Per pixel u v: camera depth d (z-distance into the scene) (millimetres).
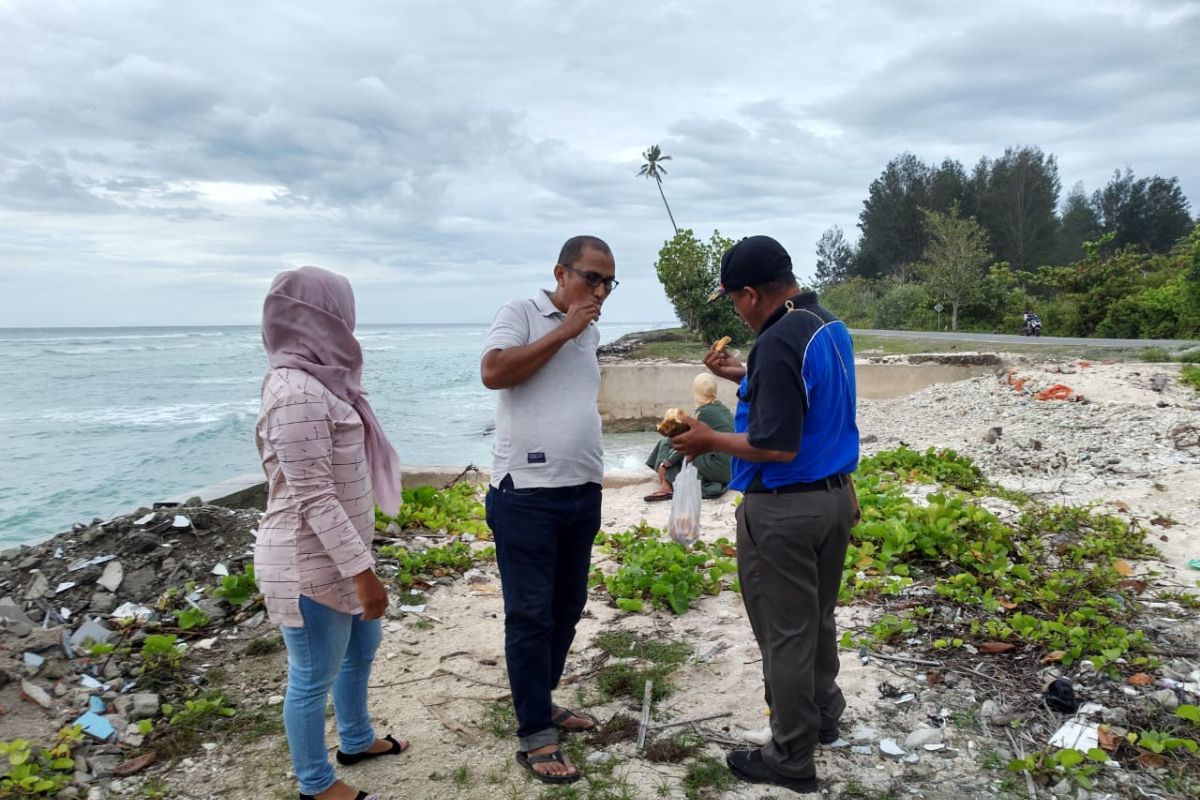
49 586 5125
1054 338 32719
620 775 3363
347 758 3453
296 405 2688
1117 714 3648
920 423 14211
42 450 18938
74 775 3367
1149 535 6520
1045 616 4785
